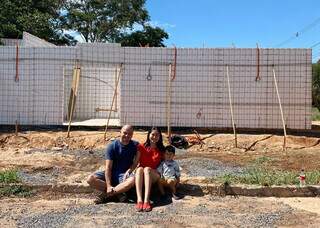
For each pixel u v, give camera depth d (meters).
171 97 17.02
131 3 42.91
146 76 17.00
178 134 16.45
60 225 7.06
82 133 16.16
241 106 16.88
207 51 16.84
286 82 16.73
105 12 42.84
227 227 7.00
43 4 36.41
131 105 17.11
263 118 16.84
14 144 15.50
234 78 16.86
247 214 7.70
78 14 41.25
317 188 8.96
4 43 24.81
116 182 8.49
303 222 7.26
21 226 7.01
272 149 14.88
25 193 8.99
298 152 14.00
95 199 8.57
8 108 17.34
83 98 22.20
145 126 17.12
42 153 13.76
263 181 9.26
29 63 17.23
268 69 16.75
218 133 16.78
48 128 17.31
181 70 16.95
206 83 16.92
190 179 9.61
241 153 14.16
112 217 7.51
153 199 8.64
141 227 6.98
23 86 17.27
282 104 16.80
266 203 8.42
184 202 8.45
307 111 16.75
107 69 22.12
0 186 9.11
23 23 30.80
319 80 31.31
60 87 17.20
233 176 9.72
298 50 16.62
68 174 10.88
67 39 41.50
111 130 16.88
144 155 8.65
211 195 8.96
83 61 17.06
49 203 8.44
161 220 7.34
